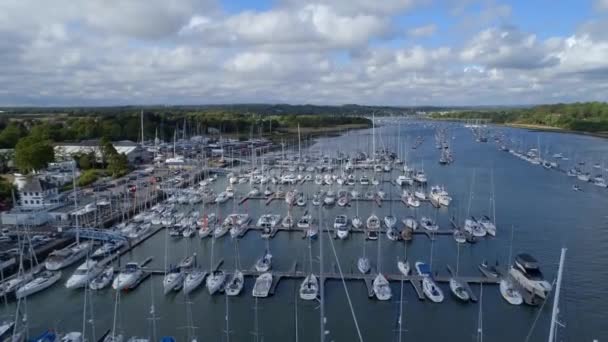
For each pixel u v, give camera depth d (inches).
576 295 2970.0
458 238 3971.5
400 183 6653.5
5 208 4658.0
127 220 4544.8
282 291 3019.2
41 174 6053.2
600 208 5295.3
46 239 3836.1
